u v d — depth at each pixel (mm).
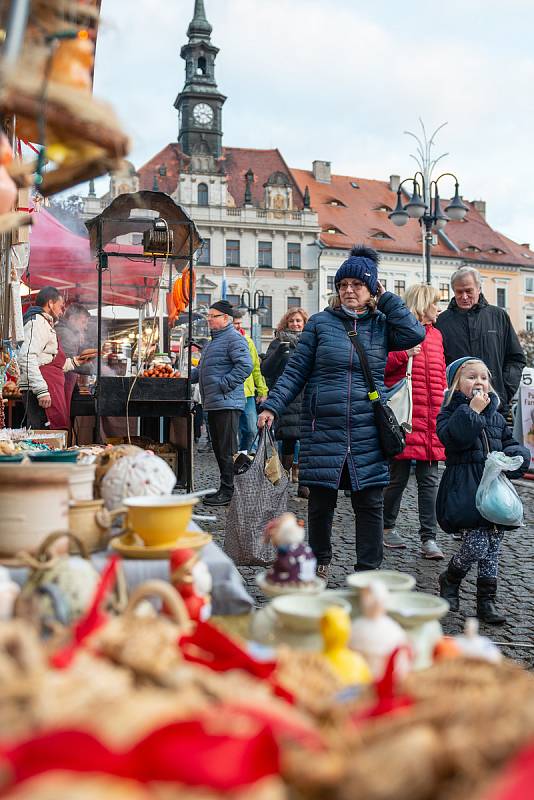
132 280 11328
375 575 1665
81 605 1361
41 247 10250
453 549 5867
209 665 1126
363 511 4031
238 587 1855
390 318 4113
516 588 4777
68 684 903
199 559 1695
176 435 7055
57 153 1459
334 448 4000
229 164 60875
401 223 18875
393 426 3990
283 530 1688
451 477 4164
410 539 6211
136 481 2072
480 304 5977
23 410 7004
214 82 56812
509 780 721
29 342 6324
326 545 4195
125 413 6250
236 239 56938
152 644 1022
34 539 1656
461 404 4234
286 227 57250
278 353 8555
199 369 7523
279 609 1441
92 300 12352
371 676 1245
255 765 752
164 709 812
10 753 732
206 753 734
